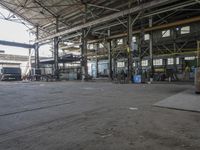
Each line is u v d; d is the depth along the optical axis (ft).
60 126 9.62
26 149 6.67
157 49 74.69
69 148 6.68
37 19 76.64
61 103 17.29
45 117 11.75
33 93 26.58
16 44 81.56
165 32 70.13
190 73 56.03
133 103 16.43
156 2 39.70
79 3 57.52
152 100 17.81
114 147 6.64
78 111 13.47
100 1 54.39
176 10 49.96
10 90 31.89
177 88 29.78
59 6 60.90
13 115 12.46
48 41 80.33
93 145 6.89
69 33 71.56
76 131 8.68
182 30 66.69
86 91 28.32
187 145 6.73
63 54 90.94
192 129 8.65
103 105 15.79
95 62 105.09
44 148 6.74
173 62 71.15
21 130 9.04
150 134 8.01
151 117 11.12
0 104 17.16
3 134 8.46
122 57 87.81
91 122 10.27
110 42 76.59
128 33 46.34
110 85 40.27
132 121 10.26
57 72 73.31
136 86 35.65
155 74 57.21
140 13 44.75
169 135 7.84
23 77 88.99
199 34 61.77
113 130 8.67
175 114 11.84
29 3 63.36
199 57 25.03
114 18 49.70
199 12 52.85
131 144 6.89
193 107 13.58
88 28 62.23
